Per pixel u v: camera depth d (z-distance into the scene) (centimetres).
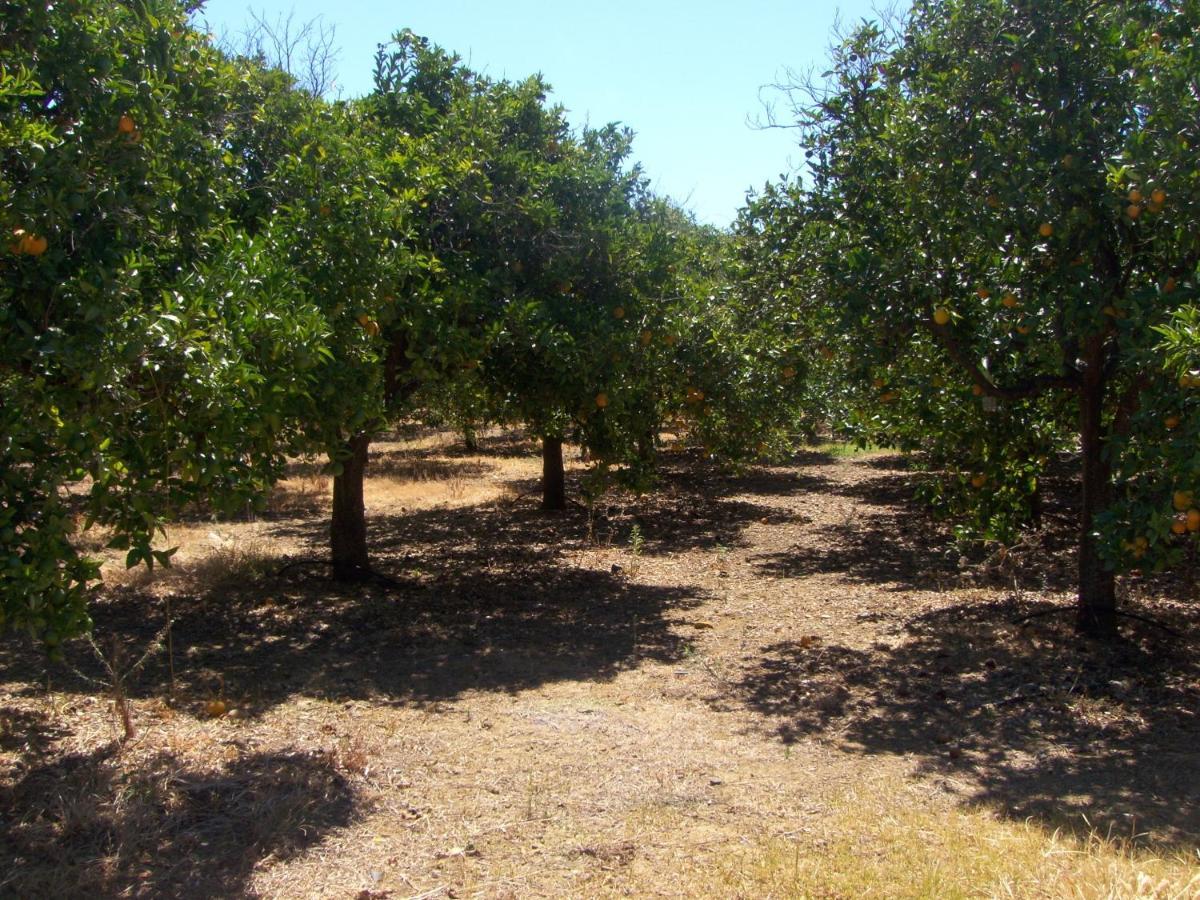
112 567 969
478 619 805
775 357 800
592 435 884
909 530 1247
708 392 956
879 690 612
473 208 808
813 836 409
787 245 723
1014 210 574
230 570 938
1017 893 352
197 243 488
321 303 603
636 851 396
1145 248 590
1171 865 370
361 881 371
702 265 1056
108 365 349
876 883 364
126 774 457
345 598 863
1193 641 664
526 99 930
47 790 437
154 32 450
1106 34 569
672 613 831
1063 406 757
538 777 476
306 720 557
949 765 493
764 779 476
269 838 401
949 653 677
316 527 1260
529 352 812
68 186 384
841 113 707
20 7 405
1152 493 479
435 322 727
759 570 1021
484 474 1830
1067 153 574
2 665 655
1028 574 933
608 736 538
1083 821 421
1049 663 635
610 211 887
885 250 660
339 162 685
